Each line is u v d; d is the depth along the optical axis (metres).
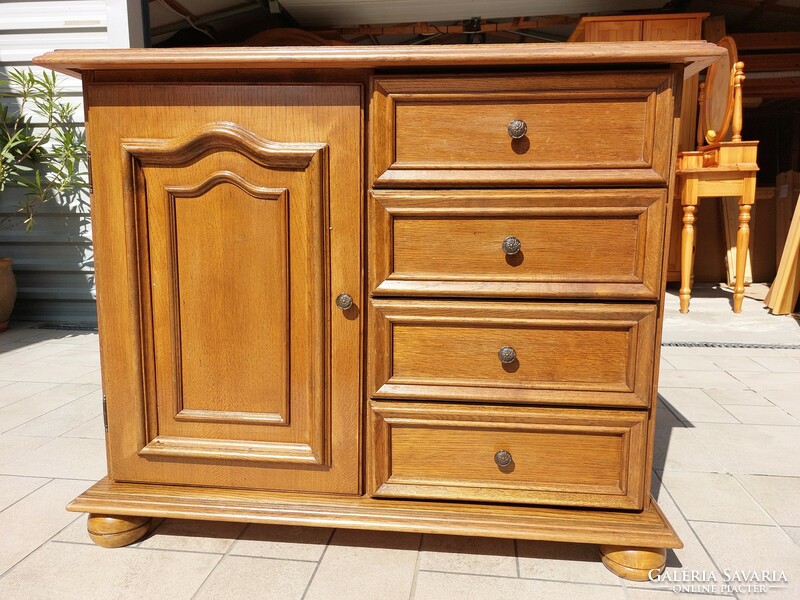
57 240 3.91
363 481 1.36
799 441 2.05
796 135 8.07
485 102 1.20
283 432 1.35
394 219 1.25
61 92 3.76
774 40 6.09
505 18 5.87
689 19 4.61
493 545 1.41
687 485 1.73
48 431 2.14
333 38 5.86
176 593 1.23
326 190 1.24
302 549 1.39
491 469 1.31
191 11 4.84
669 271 5.45
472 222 1.23
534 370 1.27
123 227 1.30
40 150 3.81
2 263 3.68
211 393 1.35
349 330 1.29
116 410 1.38
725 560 1.35
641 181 1.18
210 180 1.27
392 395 1.30
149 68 1.24
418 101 1.21
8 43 3.71
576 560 1.35
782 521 1.53
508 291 1.24
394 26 5.86
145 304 1.33
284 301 1.29
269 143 1.24
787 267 3.99
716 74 4.12
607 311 1.22
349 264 1.27
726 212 5.33
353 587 1.25
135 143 1.26
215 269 1.31
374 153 1.23
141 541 1.43
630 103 1.17
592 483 1.30
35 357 3.16
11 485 1.72
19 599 1.21
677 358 3.10
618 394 1.25
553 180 1.20
